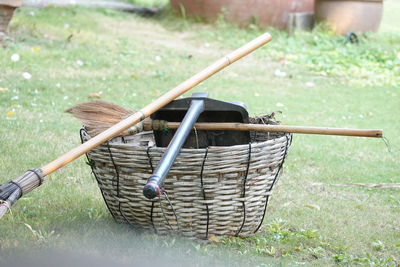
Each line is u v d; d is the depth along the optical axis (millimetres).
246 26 18516
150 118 5441
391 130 10469
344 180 7641
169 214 5070
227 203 5086
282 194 6863
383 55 16641
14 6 12961
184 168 4863
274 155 5184
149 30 17891
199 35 17625
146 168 4926
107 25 17438
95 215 5613
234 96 11984
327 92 13305
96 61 13445
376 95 13359
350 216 6320
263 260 4973
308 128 5145
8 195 4500
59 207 5855
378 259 5250
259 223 5523
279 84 13633
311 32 18328
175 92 5250
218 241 5199
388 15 26219
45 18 16641
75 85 11383
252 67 15000
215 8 18562
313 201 6715
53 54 13359
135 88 11812
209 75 5430
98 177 5312
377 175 7930
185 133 4723
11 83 10805
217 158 4879
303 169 7926
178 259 4840
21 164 6934
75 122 9156
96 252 4867
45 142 7938
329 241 5605
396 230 6031
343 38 17609
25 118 9000
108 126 5297
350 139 9773
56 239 5000
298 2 18734
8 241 4879
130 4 21891
